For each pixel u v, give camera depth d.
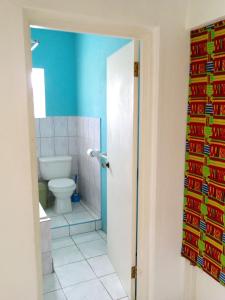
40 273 1.41
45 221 2.19
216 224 1.45
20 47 1.17
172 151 1.62
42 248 2.21
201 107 1.50
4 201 1.24
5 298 1.31
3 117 1.18
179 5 1.48
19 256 1.30
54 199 3.65
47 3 1.19
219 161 1.40
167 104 1.55
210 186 1.47
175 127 1.60
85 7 1.26
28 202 1.28
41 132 3.68
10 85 1.18
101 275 2.24
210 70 1.42
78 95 3.69
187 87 1.59
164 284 1.74
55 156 3.77
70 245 2.75
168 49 1.50
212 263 1.49
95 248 2.69
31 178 1.28
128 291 1.94
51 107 3.71
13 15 1.14
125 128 1.85
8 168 1.22
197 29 1.48
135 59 1.63
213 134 1.43
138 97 1.67
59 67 3.68
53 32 3.58
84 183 3.69
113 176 2.18
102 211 3.07
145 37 1.50
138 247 1.79
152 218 1.66
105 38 2.62
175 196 1.67
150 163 1.62
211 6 1.35
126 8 1.35
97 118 3.00
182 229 1.73
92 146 3.23
